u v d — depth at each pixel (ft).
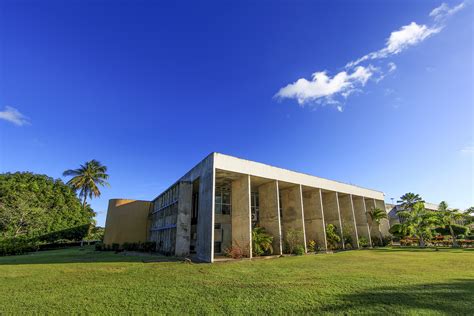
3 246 57.16
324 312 14.94
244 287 21.33
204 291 20.01
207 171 50.49
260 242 51.88
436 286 20.67
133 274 28.14
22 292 19.92
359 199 88.17
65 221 97.09
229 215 62.49
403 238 91.66
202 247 47.26
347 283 22.27
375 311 14.97
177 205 57.36
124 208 82.58
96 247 76.33
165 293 19.44
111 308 16.01
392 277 24.85
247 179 53.42
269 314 14.79
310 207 72.33
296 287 21.03
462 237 93.45
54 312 15.38
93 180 115.24
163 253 58.59
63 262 39.63
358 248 74.08
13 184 84.38
